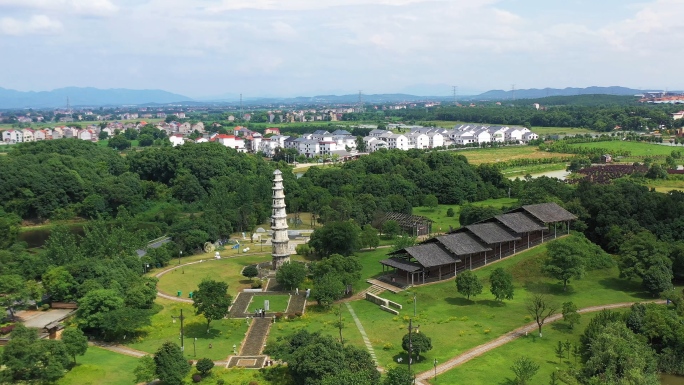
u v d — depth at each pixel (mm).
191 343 111125
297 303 134500
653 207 168250
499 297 126125
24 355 87938
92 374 95438
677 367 98125
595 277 144250
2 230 190375
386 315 124812
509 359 99875
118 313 112438
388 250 178375
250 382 91000
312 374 84938
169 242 181375
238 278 156875
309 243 171750
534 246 158375
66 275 131875
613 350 90312
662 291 128875
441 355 102125
